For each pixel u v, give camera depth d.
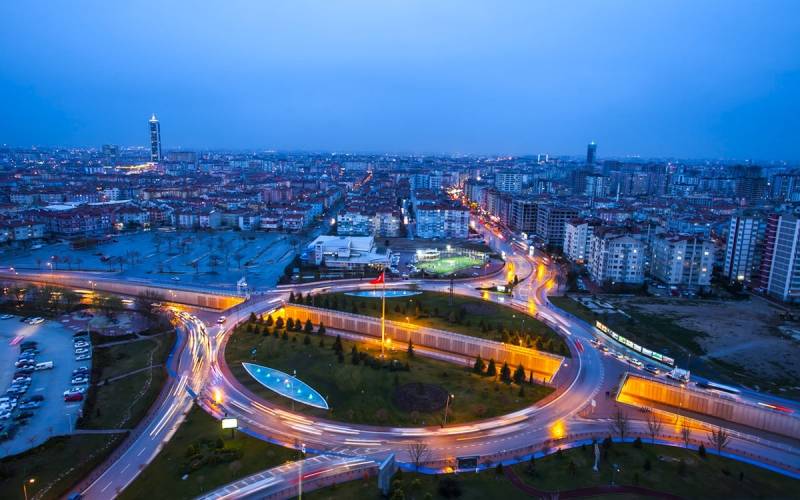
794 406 163.75
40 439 151.38
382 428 153.38
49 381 189.25
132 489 125.50
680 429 156.62
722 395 171.12
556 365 198.75
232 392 175.88
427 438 147.75
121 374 192.12
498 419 158.62
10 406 168.88
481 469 130.62
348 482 125.94
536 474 127.81
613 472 129.00
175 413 163.62
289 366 195.25
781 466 135.88
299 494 119.69
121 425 155.50
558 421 157.75
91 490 125.69
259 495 120.19
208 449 140.75
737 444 149.25
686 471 130.62
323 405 166.75
